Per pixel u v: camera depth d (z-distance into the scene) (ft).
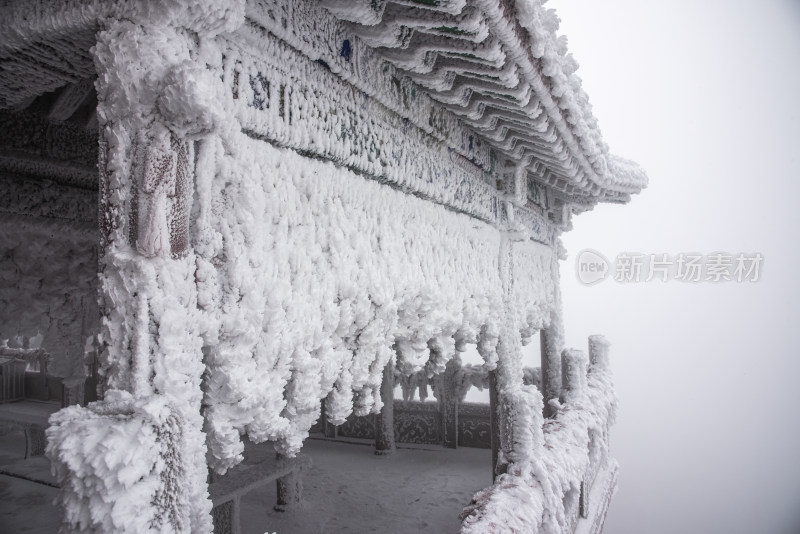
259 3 6.60
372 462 28.14
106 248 5.58
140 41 5.43
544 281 21.98
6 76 7.37
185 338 5.53
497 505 10.89
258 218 6.59
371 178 10.02
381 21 8.00
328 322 7.89
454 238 13.50
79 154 12.80
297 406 7.24
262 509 21.17
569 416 18.66
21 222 12.98
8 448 27.68
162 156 5.40
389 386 29.89
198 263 5.85
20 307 14.08
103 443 4.27
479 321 14.40
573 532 17.42
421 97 11.21
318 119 7.97
